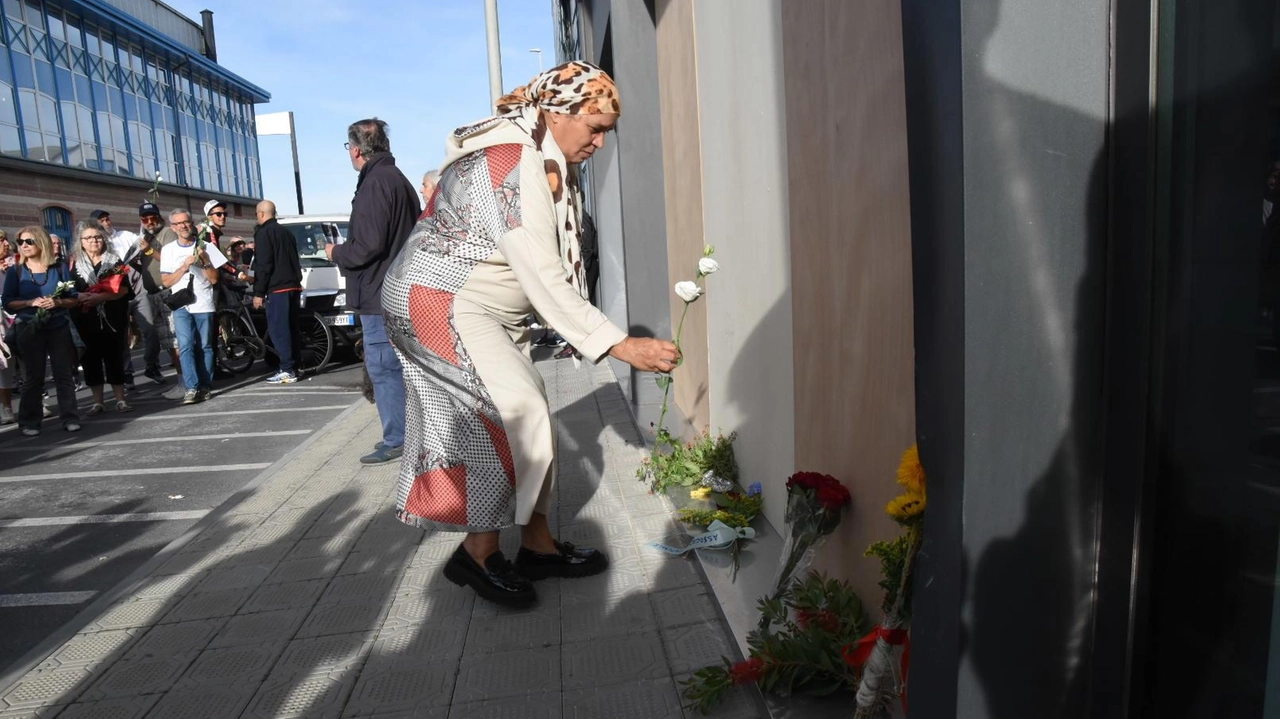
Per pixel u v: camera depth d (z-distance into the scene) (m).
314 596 3.29
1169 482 1.35
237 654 2.86
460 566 3.20
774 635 2.46
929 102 1.37
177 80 25.22
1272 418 1.15
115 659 2.86
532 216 2.69
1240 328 1.19
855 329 2.36
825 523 2.48
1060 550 1.47
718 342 4.36
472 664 2.71
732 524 3.50
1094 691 1.50
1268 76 1.11
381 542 3.85
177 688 2.66
